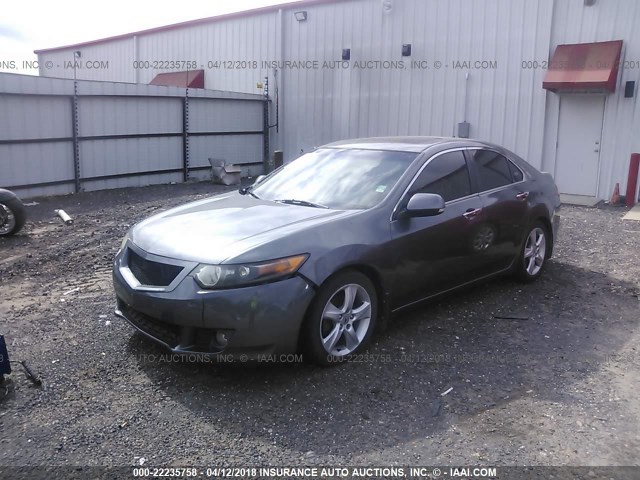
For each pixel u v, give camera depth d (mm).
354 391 3848
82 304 5578
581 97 13148
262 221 4316
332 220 4234
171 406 3650
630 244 8227
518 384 3992
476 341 4707
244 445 3246
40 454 3146
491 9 14281
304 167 5496
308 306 3924
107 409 3607
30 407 3619
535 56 13688
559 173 13688
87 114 14180
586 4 12766
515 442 3301
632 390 3922
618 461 3131
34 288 6195
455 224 4957
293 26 18594
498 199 5504
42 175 13414
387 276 4422
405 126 16312
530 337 4812
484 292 5934
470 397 3801
